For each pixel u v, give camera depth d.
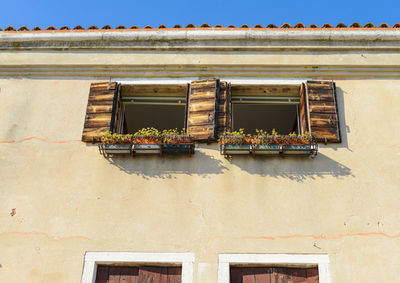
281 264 6.28
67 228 6.59
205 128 7.27
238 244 6.39
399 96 7.64
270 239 6.41
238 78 7.88
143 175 6.98
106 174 7.02
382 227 6.46
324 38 7.90
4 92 7.91
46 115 7.66
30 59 8.09
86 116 7.52
